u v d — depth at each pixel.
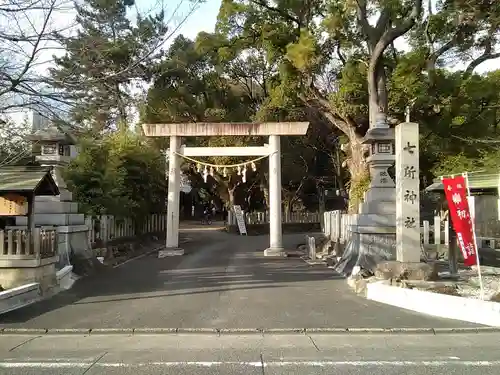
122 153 22.23
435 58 20.73
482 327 8.62
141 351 7.30
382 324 8.82
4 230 11.35
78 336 8.24
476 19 17.95
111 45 8.85
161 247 25.55
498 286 10.95
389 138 14.76
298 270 16.09
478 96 20.73
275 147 21.42
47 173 11.87
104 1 8.69
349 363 6.70
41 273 11.31
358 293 11.86
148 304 10.51
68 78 8.75
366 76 21.69
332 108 22.08
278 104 23.42
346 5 18.80
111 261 17.77
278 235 21.06
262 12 21.81
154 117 32.47
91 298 11.22
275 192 21.28
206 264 17.78
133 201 22.22
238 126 21.25
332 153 38.81
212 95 36.69
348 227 17.61
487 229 18.50
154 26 9.08
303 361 6.80
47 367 6.52
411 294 10.13
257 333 8.38
